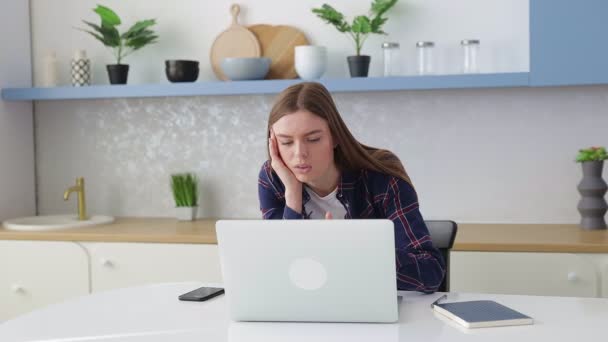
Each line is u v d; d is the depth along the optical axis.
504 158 3.30
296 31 3.45
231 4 3.52
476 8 3.28
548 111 3.26
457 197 3.35
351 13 3.40
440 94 3.34
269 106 3.52
